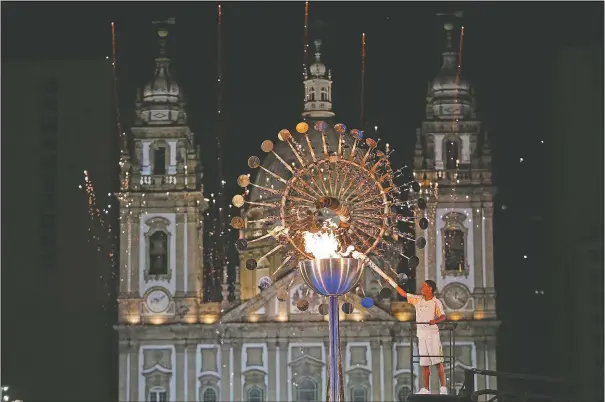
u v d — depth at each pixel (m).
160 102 132.12
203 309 130.00
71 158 129.25
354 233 51.47
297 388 128.75
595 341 115.56
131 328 128.38
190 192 130.00
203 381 129.12
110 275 130.75
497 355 129.75
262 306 129.50
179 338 129.25
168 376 128.88
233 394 128.88
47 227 128.62
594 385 115.25
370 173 52.22
